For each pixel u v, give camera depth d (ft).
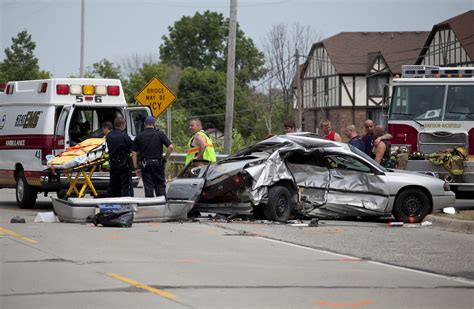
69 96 119.55
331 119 406.62
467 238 88.69
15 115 124.77
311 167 103.71
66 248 75.20
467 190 122.93
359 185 103.81
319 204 102.99
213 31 615.57
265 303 53.21
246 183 98.78
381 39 412.98
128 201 95.71
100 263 67.10
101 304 51.96
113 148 103.81
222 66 611.88
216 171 101.19
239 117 442.50
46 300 53.01
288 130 119.75
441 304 54.54
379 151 118.21
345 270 67.05
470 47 305.94
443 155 122.21
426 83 131.13
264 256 73.51
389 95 134.10
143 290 56.39
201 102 442.50
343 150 103.65
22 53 418.72
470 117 129.39
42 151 117.70
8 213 114.42
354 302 54.34
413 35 412.16
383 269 68.23
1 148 127.44
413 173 106.63
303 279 62.23
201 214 106.01
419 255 76.18
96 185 115.03
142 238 83.20
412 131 130.93
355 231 93.71
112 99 122.31
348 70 397.60
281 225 97.86
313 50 426.51
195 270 64.85
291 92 451.53
